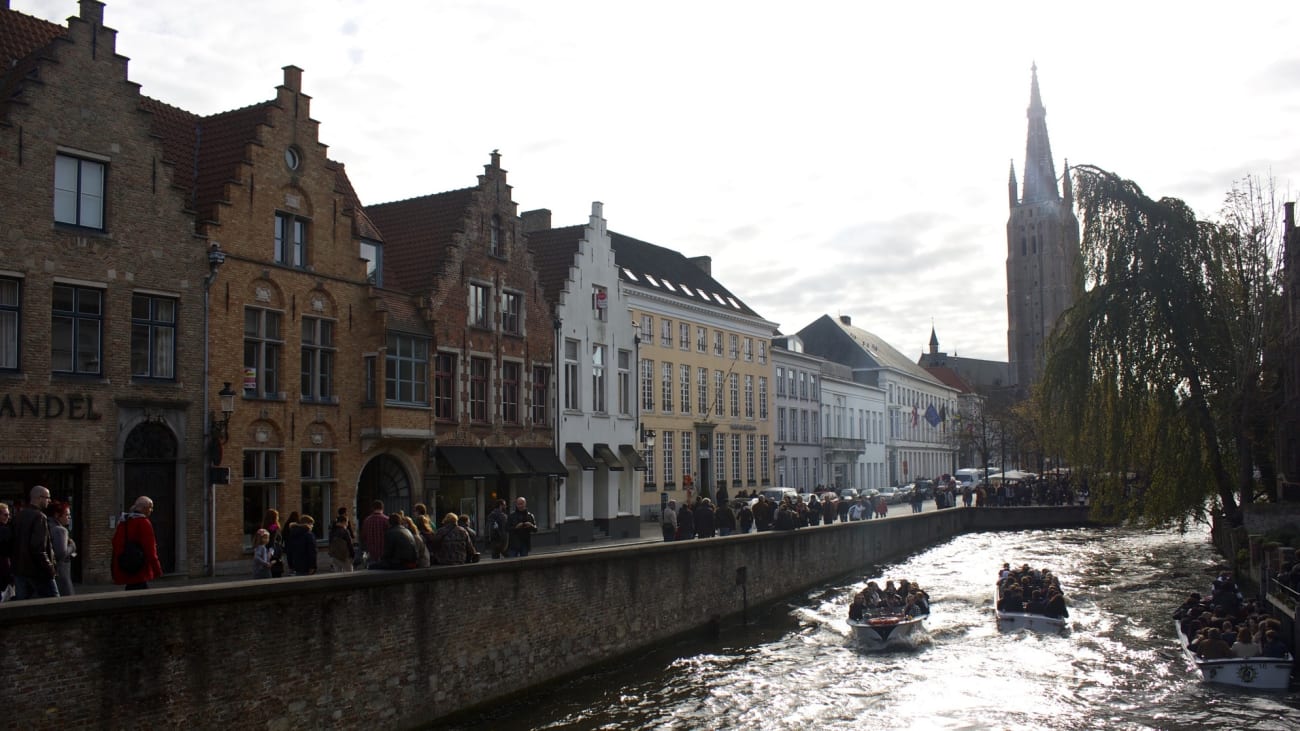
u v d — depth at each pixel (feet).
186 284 77.15
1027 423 273.54
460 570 58.59
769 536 103.45
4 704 37.47
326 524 89.04
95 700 40.27
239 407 80.89
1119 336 112.68
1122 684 69.41
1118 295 113.80
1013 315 475.31
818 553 119.24
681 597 84.28
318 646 49.39
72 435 69.00
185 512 76.13
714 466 185.06
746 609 96.89
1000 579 100.78
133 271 73.41
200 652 44.09
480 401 111.04
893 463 311.68
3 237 66.03
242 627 45.88
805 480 235.40
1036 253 469.57
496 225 114.83
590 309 134.00
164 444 75.56
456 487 106.52
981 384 490.08
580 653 70.08
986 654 79.61
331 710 49.93
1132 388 112.47
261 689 46.57
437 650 56.90
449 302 105.50
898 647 80.94
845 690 68.13
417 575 55.26
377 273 100.32
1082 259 116.16
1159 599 106.83
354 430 91.30
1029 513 209.46
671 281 177.27
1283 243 127.34
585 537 128.57
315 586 49.01
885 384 306.14
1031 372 469.98
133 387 72.84
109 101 72.64
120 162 73.10
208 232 79.51
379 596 53.01
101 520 70.38
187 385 76.74
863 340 322.96
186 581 73.10
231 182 81.46
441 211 111.86
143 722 41.86
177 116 88.84
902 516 158.20
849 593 113.60
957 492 242.99
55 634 39.11
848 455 262.88
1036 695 66.90
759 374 206.28
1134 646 82.12
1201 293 111.45
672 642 82.48
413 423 95.81
